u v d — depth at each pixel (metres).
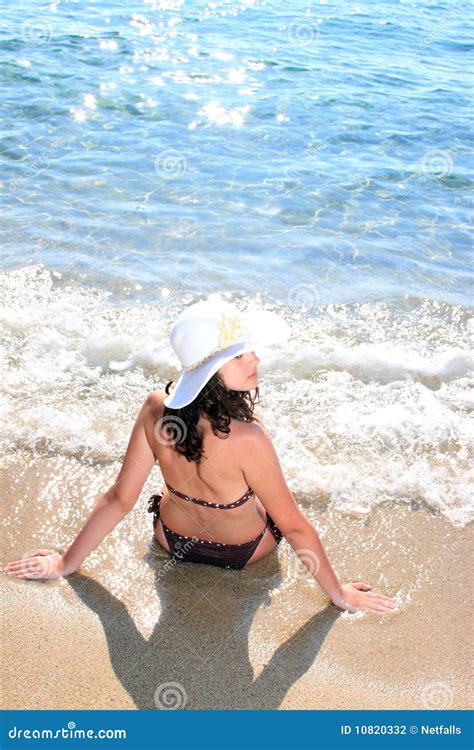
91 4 15.38
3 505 3.86
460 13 17.17
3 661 3.03
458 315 5.87
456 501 4.04
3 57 11.40
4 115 9.30
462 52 13.85
